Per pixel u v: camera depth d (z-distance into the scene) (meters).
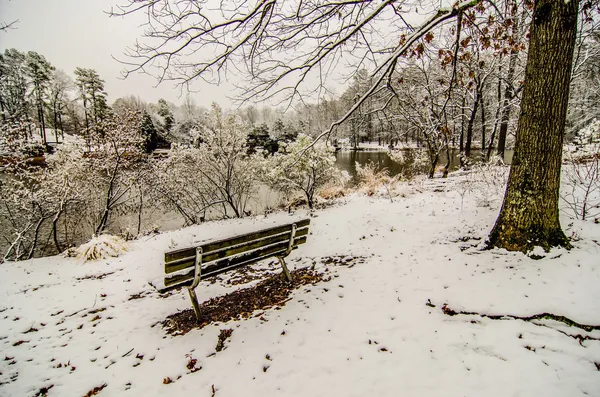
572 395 1.87
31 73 34.34
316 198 11.08
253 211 12.84
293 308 3.34
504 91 11.76
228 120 11.31
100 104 34.69
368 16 3.63
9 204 9.55
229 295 3.93
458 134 15.36
